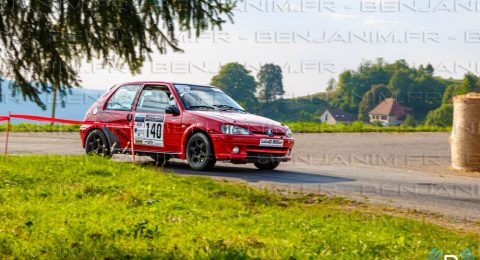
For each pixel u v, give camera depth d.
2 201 21.83
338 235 17.78
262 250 15.88
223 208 22.02
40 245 16.12
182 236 17.36
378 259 15.43
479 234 19.39
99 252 15.41
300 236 17.64
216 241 16.50
